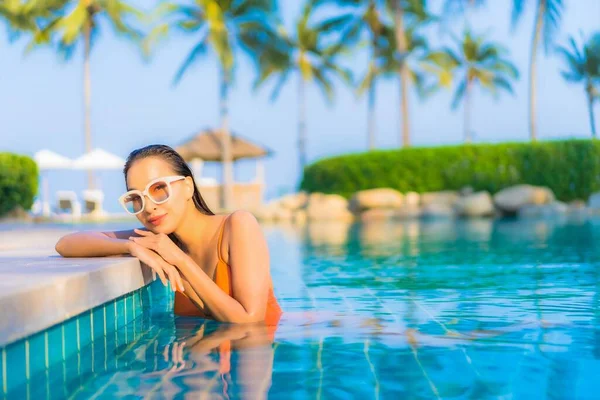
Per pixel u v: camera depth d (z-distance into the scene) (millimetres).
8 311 1826
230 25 33094
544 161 22438
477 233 11484
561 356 2150
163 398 1724
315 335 2553
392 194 23453
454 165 23453
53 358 2150
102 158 28734
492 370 1974
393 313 3123
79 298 2365
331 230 14539
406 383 1833
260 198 32188
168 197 2891
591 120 30562
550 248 7566
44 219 21922
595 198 20781
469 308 3268
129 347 2416
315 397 1699
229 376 1936
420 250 7926
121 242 3041
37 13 29797
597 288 4023
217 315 2871
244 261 2869
